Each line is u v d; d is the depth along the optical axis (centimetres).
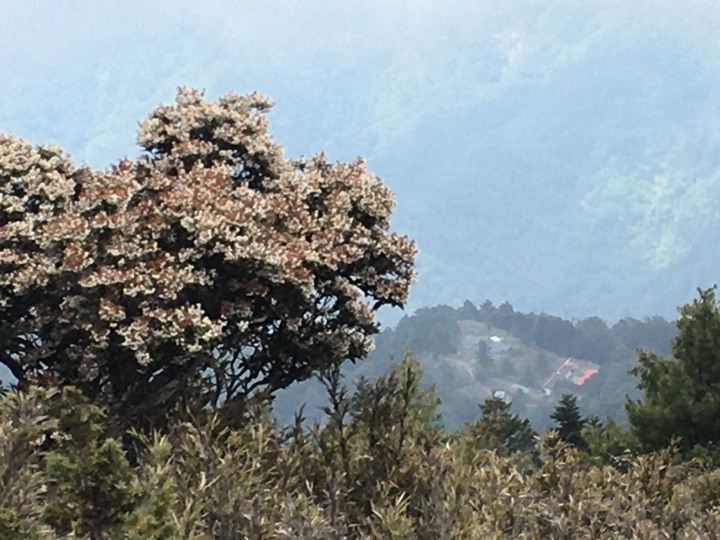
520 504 1252
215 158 2462
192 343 2064
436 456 1437
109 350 2138
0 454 1066
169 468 1295
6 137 2291
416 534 1217
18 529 938
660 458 1600
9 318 2177
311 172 2450
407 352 1628
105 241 2136
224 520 1116
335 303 2347
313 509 1200
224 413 1795
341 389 1587
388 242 2369
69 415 1327
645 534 1237
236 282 2197
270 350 2336
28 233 2120
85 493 1029
